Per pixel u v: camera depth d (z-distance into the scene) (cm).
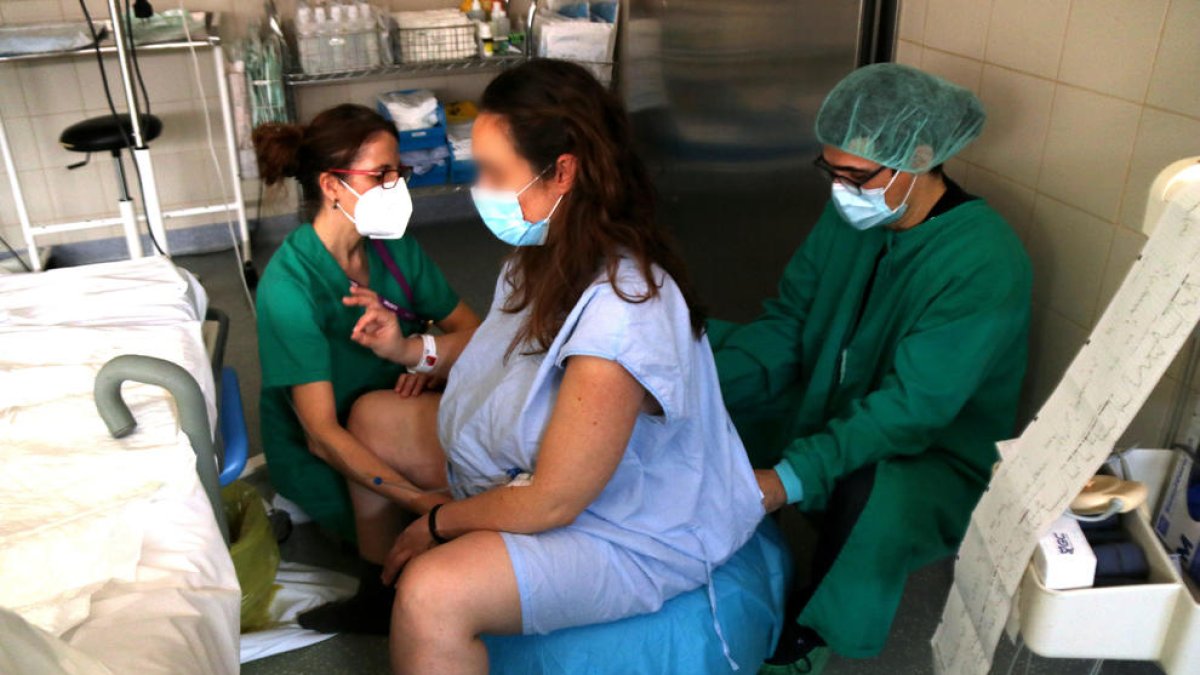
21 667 71
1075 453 105
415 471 184
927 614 193
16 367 133
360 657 183
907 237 175
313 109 374
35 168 354
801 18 240
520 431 142
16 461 112
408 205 185
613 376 131
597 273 136
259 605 188
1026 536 110
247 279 345
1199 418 124
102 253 373
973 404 178
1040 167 185
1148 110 158
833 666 181
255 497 190
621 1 359
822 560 169
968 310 163
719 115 289
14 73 339
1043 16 178
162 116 359
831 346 189
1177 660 108
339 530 199
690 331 140
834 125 166
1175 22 151
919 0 214
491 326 161
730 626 154
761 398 205
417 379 189
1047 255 187
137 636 91
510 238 141
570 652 147
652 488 148
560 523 138
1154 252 100
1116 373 101
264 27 360
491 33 357
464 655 136
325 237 188
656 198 144
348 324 193
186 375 117
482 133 133
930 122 160
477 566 136
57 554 99
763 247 280
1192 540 112
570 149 131
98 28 314
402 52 346
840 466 165
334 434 178
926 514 166
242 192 367
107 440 118
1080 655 111
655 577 148
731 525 155
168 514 109
